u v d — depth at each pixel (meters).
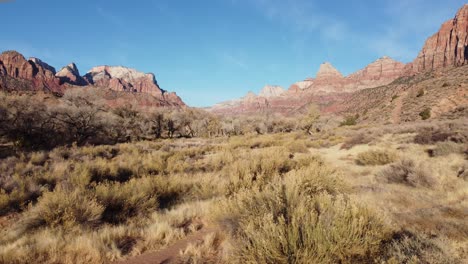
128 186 7.83
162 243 4.47
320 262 2.77
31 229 5.56
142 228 5.29
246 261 2.99
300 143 21.47
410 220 4.20
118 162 13.61
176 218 5.59
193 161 15.49
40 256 3.99
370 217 3.54
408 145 15.45
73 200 6.00
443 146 11.50
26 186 8.38
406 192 6.43
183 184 8.84
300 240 3.01
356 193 6.23
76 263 3.80
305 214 3.35
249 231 3.25
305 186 5.55
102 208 6.05
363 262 2.93
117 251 3.98
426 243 3.08
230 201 4.94
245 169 8.86
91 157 16.34
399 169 8.14
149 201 6.90
